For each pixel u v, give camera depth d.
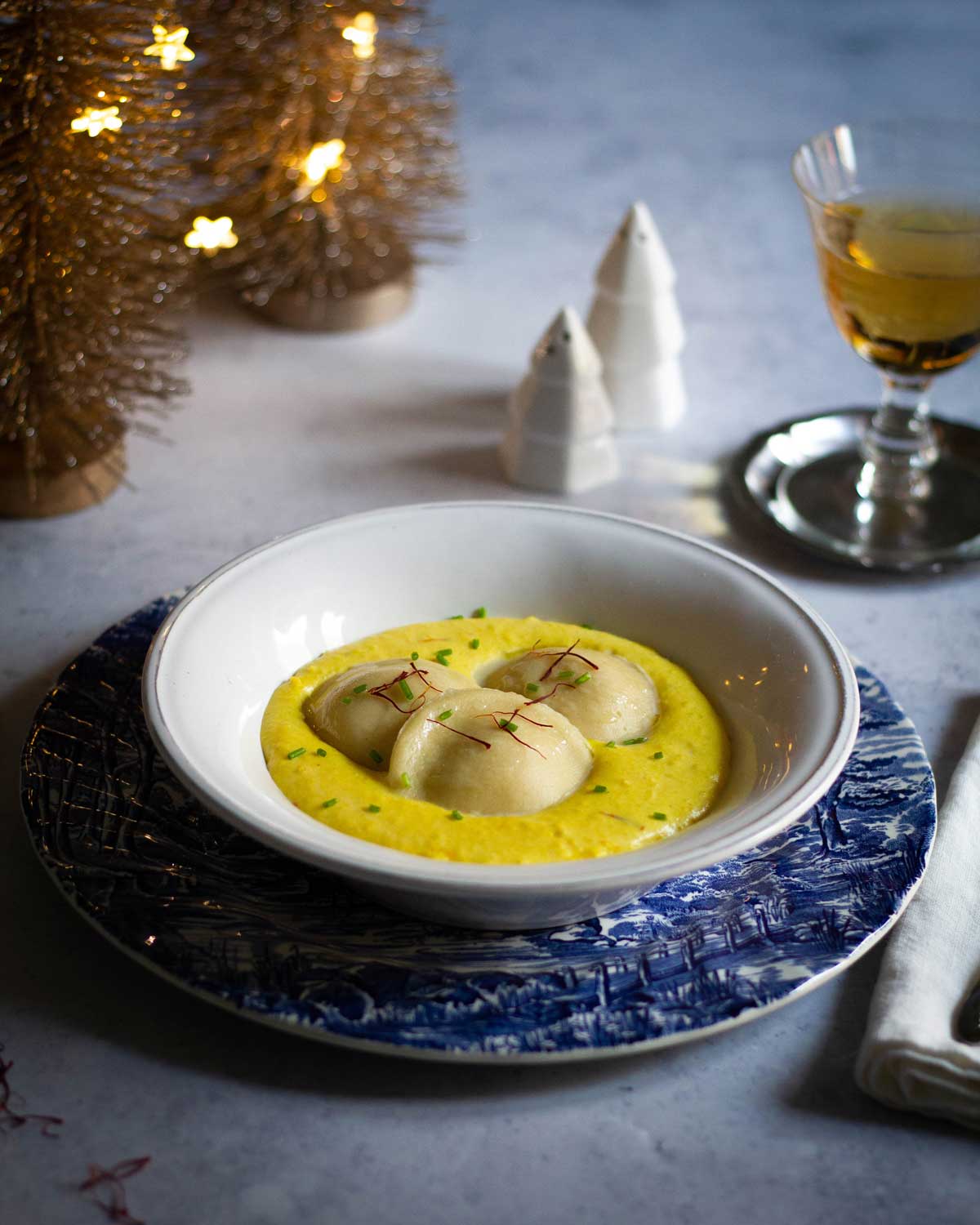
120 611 0.77
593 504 0.84
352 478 0.85
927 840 0.64
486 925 0.61
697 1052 0.60
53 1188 0.57
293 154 0.90
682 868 0.57
